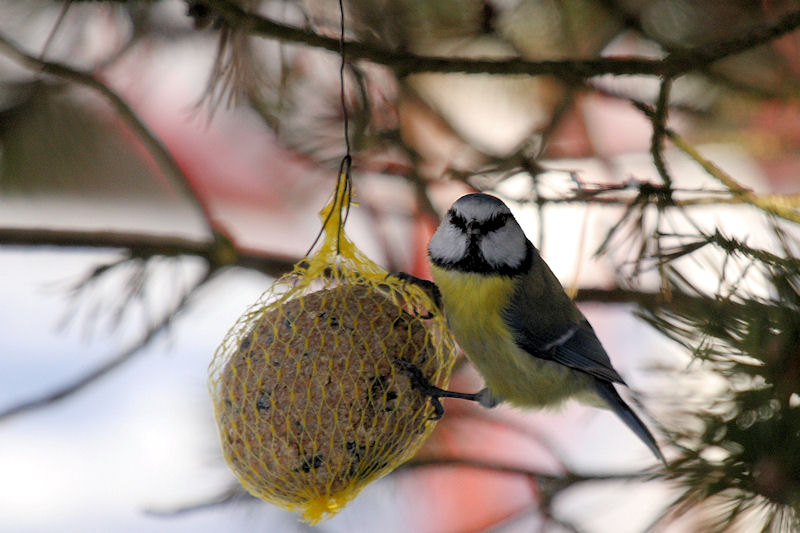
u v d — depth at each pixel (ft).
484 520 10.56
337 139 10.23
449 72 10.05
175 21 10.19
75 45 10.12
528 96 10.41
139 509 10.41
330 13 10.14
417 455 10.24
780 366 9.71
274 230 13.62
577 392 10.21
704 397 9.73
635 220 9.93
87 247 10.23
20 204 10.31
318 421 9.94
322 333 9.96
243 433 9.95
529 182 10.17
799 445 9.69
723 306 9.75
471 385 10.32
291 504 9.98
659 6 10.21
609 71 10.02
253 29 10.02
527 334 10.14
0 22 10.09
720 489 9.70
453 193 10.51
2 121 10.16
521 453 10.57
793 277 9.75
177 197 12.99
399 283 10.07
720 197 9.93
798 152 10.46
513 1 10.21
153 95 10.41
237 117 10.27
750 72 10.31
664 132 9.98
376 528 10.21
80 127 10.21
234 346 10.00
